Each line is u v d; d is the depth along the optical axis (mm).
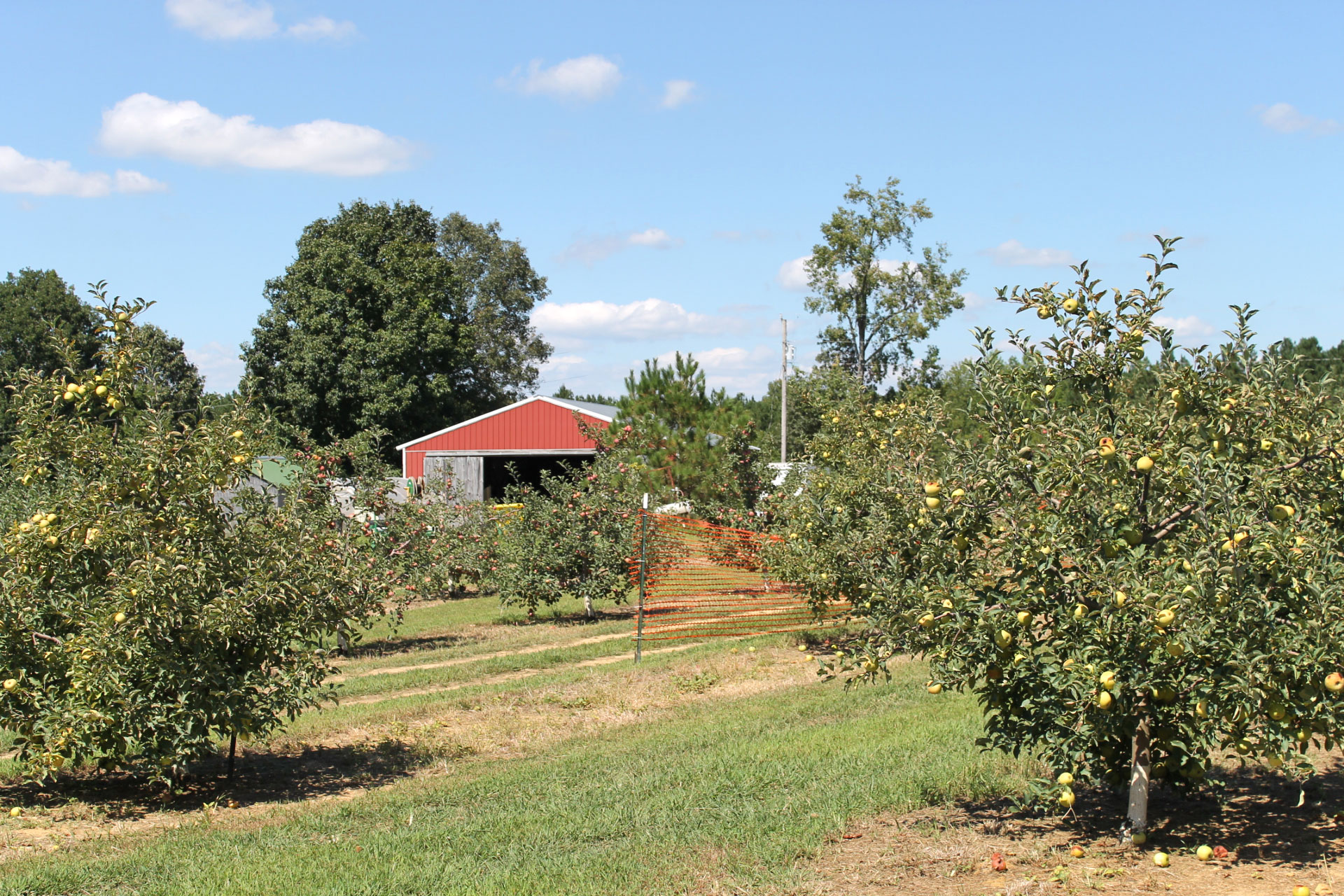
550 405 45375
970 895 5125
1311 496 5750
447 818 7391
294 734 10461
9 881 6012
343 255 48875
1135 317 5836
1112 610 5234
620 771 8508
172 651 7633
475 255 67750
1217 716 5277
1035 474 5680
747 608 19078
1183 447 5441
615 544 19375
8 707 7746
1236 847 5621
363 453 16938
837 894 5281
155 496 7816
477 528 20484
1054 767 6000
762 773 8000
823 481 15672
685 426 23500
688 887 5535
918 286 49688
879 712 10648
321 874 6035
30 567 7859
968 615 5723
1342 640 4805
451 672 13969
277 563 8164
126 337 8125
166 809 7969
